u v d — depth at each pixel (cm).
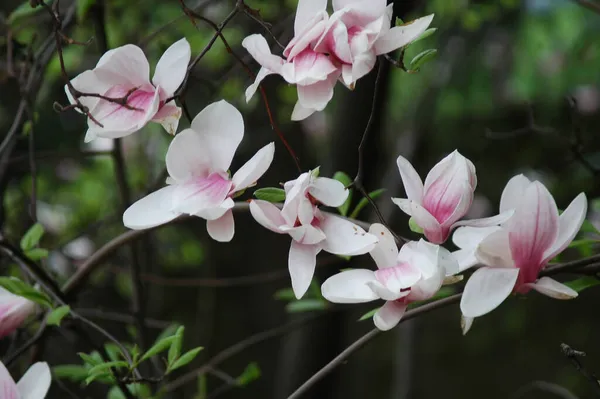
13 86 429
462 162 222
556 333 833
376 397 796
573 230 223
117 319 291
